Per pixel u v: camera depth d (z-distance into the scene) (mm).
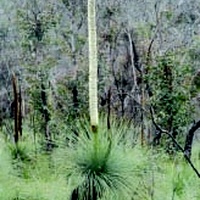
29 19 13688
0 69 14492
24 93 13414
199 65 10992
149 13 12062
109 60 12492
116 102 11805
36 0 13688
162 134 9781
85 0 13398
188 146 8898
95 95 6242
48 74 13250
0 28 14242
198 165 7887
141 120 10094
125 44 12500
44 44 13594
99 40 12688
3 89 14352
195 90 10609
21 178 8086
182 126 10125
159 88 10422
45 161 8305
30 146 9102
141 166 6438
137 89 10789
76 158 6125
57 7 13617
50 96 13008
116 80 12211
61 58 13383
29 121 12625
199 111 10539
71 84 12867
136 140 7562
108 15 12688
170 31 11688
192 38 11430
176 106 10227
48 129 12148
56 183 6840
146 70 10609
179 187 6852
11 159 8570
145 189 6547
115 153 6086
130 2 12422
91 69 6336
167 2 11992
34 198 7305
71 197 6129
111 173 6027
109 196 5992
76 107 12531
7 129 12523
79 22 13414
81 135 6215
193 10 12055
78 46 13266
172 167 7316
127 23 12305
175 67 10562
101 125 6242
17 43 14047
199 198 6793
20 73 13906
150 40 11383
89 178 6000
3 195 7465
